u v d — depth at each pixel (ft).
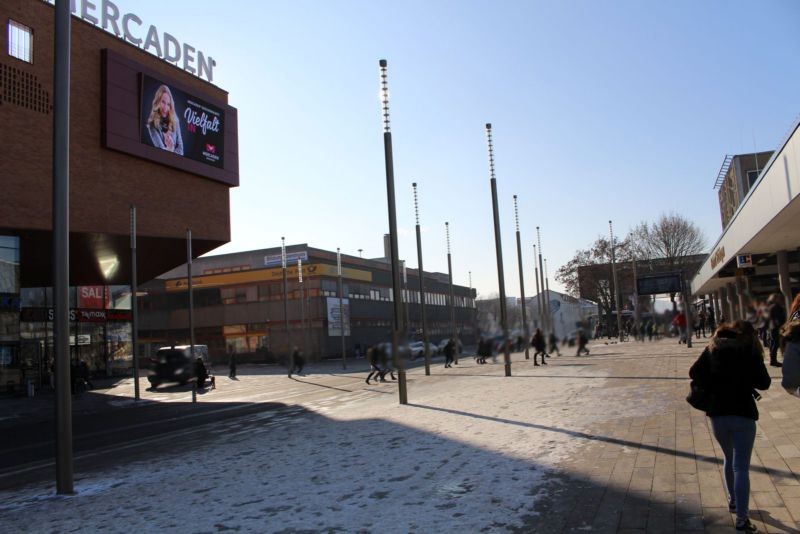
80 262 124.06
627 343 133.59
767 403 35.73
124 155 100.22
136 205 101.71
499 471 25.07
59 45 30.40
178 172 110.83
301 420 51.21
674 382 52.34
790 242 70.74
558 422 36.09
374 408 54.03
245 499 24.12
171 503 24.58
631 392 47.73
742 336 17.08
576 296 218.59
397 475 25.88
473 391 59.47
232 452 36.73
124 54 101.96
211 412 67.77
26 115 85.71
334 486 24.95
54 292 29.37
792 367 17.39
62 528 22.06
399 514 20.20
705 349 17.79
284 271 137.49
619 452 26.94
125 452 42.29
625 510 18.90
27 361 130.11
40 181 86.84
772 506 18.08
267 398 80.59
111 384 131.54
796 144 42.80
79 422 67.67
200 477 29.58
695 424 32.24
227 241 121.29
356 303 217.77
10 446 52.39
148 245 113.19
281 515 21.27
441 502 21.22
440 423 39.75
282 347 69.56
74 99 93.09
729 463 17.69
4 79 83.30
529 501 20.54
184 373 84.33
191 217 112.98
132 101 101.14
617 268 210.38
